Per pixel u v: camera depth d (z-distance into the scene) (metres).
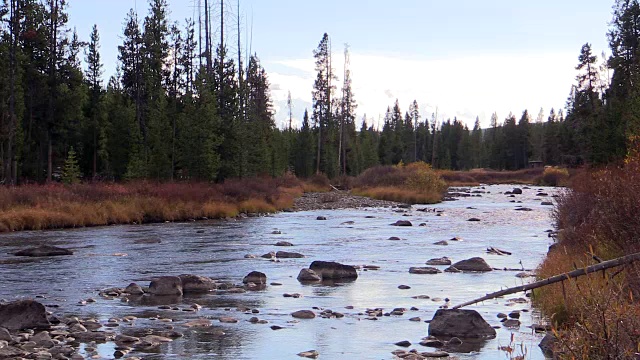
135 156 55.00
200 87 54.88
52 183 43.88
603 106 73.12
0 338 11.16
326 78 92.19
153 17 67.62
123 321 13.05
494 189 82.62
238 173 57.34
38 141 59.53
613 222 13.78
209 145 51.66
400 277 18.77
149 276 18.95
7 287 17.08
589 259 13.59
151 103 62.75
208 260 22.36
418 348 10.91
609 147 55.91
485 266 19.98
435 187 64.94
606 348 6.55
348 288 17.02
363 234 31.36
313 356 10.38
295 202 54.38
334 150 93.88
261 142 70.00
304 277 18.28
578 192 21.47
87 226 35.41
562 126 105.56
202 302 15.15
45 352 10.23
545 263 16.95
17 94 51.66
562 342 7.06
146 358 10.23
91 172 65.50
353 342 11.34
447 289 16.77
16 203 35.53
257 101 90.38
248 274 18.11
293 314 13.65
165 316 13.54
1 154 51.88
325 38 91.88
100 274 19.27
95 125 63.59
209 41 62.84
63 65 57.44
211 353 10.58
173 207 40.41
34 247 23.56
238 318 13.38
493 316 13.44
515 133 141.50
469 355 10.38
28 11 51.94
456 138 158.75
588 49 75.06
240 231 32.78
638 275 10.06
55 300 15.30
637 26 65.94
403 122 146.62
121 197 39.56
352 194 64.81
